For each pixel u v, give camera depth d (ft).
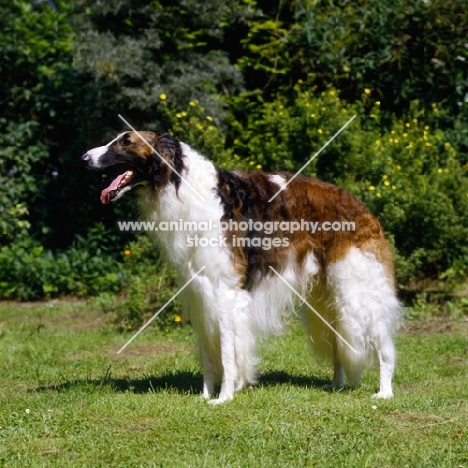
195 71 50.49
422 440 23.26
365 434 23.65
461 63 53.31
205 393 28.30
